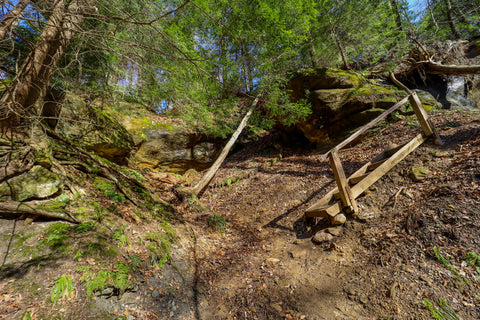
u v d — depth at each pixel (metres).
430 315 2.21
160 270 3.37
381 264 3.00
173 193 6.44
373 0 9.40
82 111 5.61
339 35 10.21
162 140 9.13
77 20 3.71
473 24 11.00
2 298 2.17
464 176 3.65
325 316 2.61
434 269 2.62
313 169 7.00
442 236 2.94
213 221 5.54
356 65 11.98
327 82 8.47
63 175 3.93
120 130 6.69
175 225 4.77
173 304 2.99
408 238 3.16
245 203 6.55
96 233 3.29
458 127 5.33
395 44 10.45
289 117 8.30
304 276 3.34
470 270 2.47
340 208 4.23
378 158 5.37
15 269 2.47
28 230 2.97
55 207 3.34
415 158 4.86
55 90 4.89
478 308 2.14
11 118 3.46
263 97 8.41
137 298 2.82
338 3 9.26
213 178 8.75
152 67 4.09
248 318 2.86
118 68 4.90
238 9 6.40
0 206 2.86
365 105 7.63
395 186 4.46
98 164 5.14
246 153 10.50
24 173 3.37
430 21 11.27
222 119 8.37
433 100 8.14
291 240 4.46
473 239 2.72
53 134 4.62
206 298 3.32
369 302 2.58
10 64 4.21
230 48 7.52
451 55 9.35
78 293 2.48
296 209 5.50
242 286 3.47
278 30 7.41
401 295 2.48
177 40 4.89
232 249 4.64
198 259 4.08
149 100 5.63
